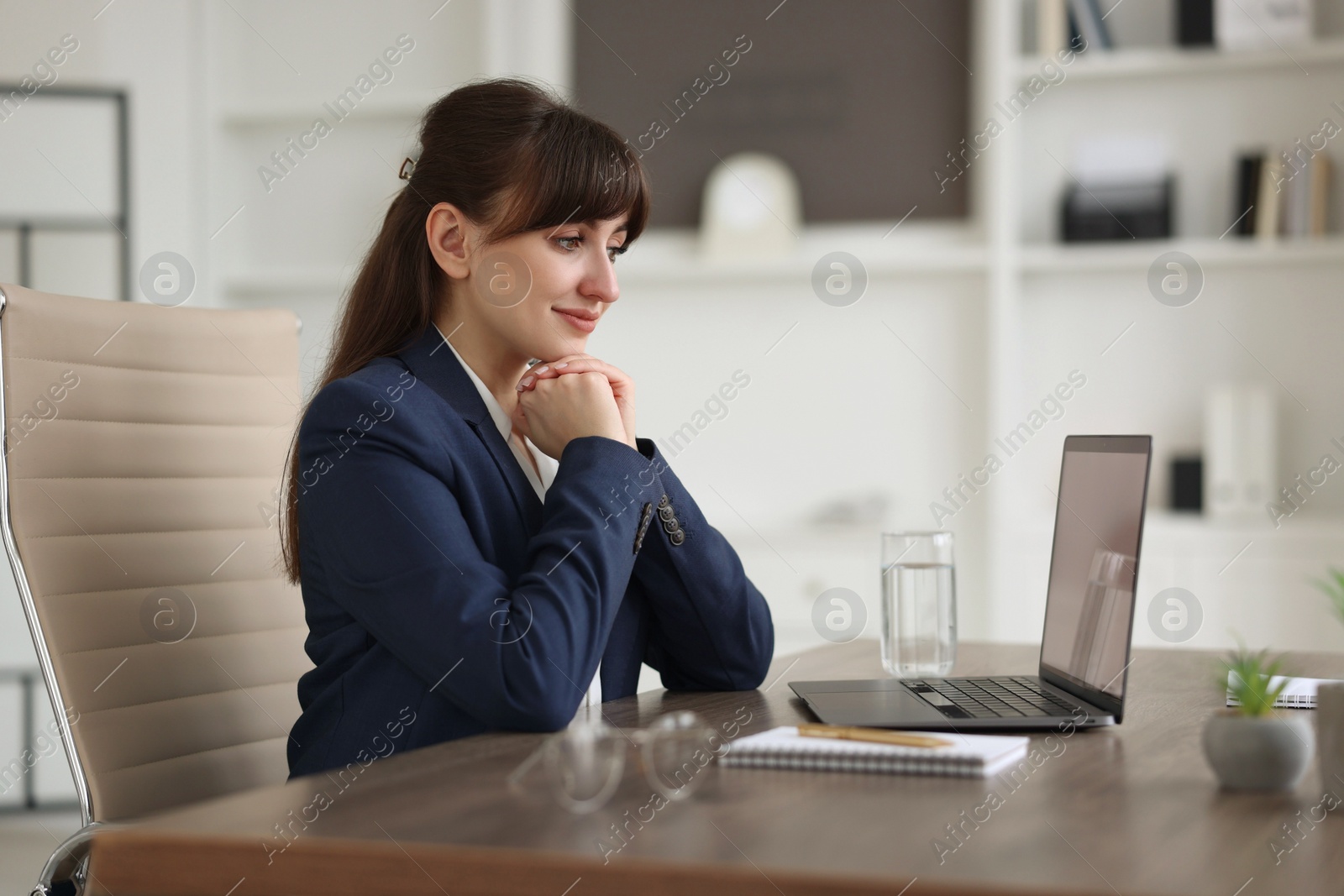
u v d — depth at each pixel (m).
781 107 4.54
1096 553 1.46
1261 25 4.00
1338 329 4.09
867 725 1.28
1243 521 3.95
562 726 1.30
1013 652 2.07
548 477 1.74
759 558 4.21
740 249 4.53
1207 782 1.04
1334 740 0.96
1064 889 0.73
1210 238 4.19
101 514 1.67
